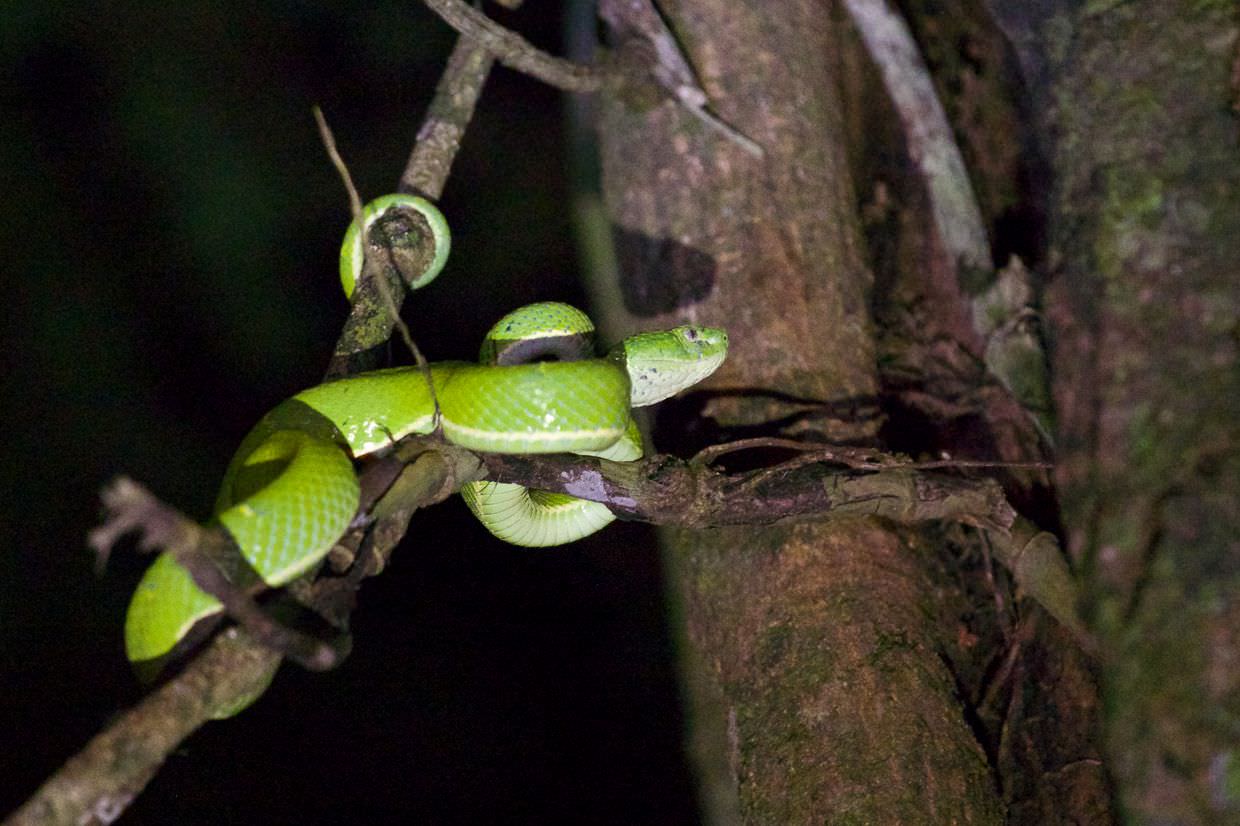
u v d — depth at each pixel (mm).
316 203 7992
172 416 7188
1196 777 3371
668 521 4270
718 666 4848
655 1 6754
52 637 6137
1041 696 4711
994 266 6117
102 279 7496
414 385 4199
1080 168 4527
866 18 6574
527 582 6426
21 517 6547
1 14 7855
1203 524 3627
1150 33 4523
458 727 5938
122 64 8055
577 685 6082
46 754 5785
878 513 4617
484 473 4000
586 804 5691
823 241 6066
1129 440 3928
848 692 4305
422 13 8578
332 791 5691
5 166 7594
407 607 6316
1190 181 4168
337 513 3436
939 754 4164
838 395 5492
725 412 5445
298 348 7512
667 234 6168
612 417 4023
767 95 6449
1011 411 5805
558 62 6191
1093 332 4219
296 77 8312
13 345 7125
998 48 6500
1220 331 3869
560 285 7746
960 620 5070
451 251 7758
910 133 6551
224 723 5707
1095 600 3867
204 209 7812
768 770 4258
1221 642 3459
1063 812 4391
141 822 5371
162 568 3328
